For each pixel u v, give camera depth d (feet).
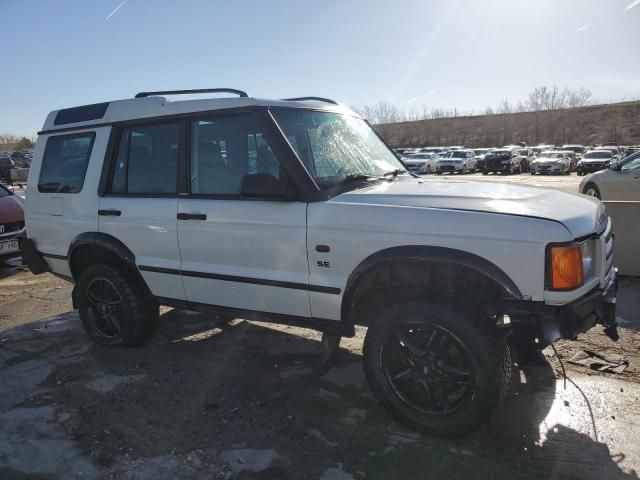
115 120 13.69
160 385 12.37
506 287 8.91
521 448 9.59
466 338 9.20
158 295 13.39
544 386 11.87
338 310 10.57
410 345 9.89
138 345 14.55
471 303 9.43
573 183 84.12
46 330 16.38
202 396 11.79
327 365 13.30
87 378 12.84
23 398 11.90
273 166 11.09
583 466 9.04
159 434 10.25
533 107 293.84
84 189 14.19
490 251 9.03
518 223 8.93
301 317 11.17
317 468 9.12
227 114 11.70
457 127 290.76
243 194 10.64
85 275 14.35
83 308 14.80
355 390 11.99
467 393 9.43
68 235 14.62
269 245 11.07
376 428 10.36
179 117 12.46
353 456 9.45
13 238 24.93
